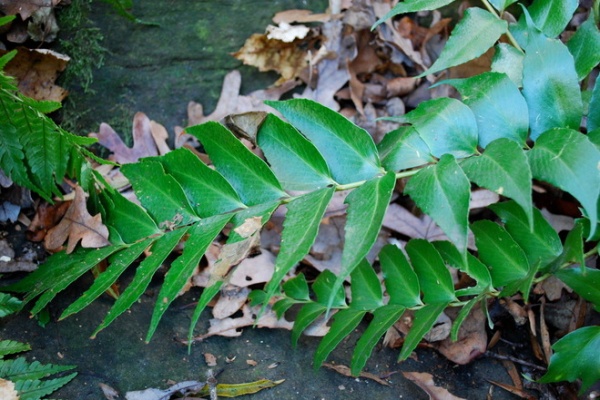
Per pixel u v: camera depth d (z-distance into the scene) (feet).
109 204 2.36
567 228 2.67
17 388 2.13
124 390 2.30
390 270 2.32
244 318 2.50
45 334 2.36
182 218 2.23
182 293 2.56
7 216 2.59
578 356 2.19
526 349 2.55
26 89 2.73
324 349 2.30
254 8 3.01
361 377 2.43
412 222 2.69
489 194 2.70
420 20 3.09
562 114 2.13
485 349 2.50
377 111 2.97
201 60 2.96
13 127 2.25
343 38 3.00
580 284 2.17
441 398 2.36
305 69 2.98
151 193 2.27
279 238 2.66
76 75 2.82
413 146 2.09
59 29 2.80
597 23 2.52
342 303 2.38
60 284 2.22
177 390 2.31
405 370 2.46
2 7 2.67
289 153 2.16
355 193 2.01
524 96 2.15
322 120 2.14
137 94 2.89
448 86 2.93
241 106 2.92
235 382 2.37
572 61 2.12
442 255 2.31
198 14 2.97
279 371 2.42
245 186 2.18
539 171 1.95
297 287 2.43
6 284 2.47
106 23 2.86
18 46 2.71
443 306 2.23
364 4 3.00
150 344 2.41
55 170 2.35
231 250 2.15
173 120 2.91
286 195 2.16
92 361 2.34
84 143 2.27
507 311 2.58
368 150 2.10
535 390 2.45
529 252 2.24
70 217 2.42
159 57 2.92
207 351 2.43
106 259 2.52
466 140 2.08
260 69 2.99
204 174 2.21
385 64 3.03
